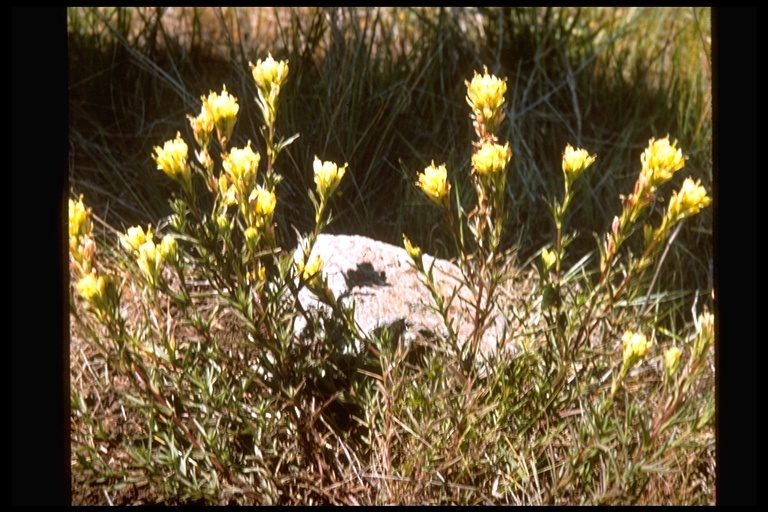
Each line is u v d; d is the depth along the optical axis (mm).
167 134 3260
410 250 1923
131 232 1857
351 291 2264
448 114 3492
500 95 1857
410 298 2305
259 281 1876
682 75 3727
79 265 1779
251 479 1906
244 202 1823
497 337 2127
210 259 1907
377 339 2033
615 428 1873
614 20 3898
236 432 1891
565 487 1899
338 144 3168
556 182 3250
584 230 3096
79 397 1905
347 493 1931
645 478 1878
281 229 2996
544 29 3727
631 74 3721
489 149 1836
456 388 2086
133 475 1898
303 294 2199
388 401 1938
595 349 2041
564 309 2006
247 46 3607
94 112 3324
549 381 2027
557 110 3576
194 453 1849
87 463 1845
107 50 3486
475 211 1941
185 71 3523
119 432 2070
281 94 3246
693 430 1834
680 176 3275
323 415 2088
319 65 3543
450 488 1924
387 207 3195
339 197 3123
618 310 2516
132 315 2357
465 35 3686
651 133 3543
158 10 3506
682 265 3002
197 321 1904
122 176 3082
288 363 1948
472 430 1945
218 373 1978
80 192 2971
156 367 1885
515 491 1949
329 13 3566
